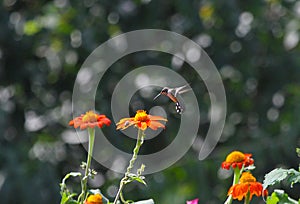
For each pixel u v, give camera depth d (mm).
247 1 11266
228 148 11008
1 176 9953
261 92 11828
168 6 10945
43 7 10828
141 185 10203
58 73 11078
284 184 9227
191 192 10281
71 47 10781
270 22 11680
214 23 11102
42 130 10914
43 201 10000
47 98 11141
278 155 10602
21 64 10836
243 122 11758
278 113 11664
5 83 10844
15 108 10875
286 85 11711
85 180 4543
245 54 11367
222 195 10523
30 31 10625
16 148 10430
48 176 10234
